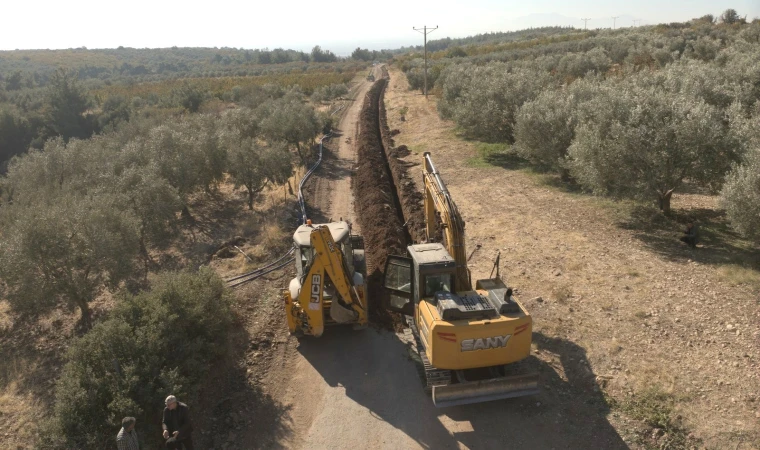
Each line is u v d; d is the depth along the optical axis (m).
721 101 24.17
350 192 26.50
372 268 16.47
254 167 23.06
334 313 12.28
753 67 28.09
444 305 9.44
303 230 13.20
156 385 9.48
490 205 22.41
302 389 11.02
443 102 43.47
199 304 11.53
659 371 10.68
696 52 49.72
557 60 59.94
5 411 10.45
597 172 18.67
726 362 10.71
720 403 9.65
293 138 33.25
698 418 9.38
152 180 18.94
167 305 11.02
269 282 16.08
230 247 19.11
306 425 9.97
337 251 11.55
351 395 10.75
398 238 18.45
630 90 21.14
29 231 13.09
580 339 12.04
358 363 11.83
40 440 8.94
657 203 20.39
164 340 10.21
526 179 26.05
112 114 59.00
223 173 26.92
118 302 11.66
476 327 9.18
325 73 130.00
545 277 15.27
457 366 9.47
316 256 11.34
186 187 21.84
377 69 141.88
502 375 10.30
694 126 16.64
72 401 8.91
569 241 17.84
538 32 192.88
